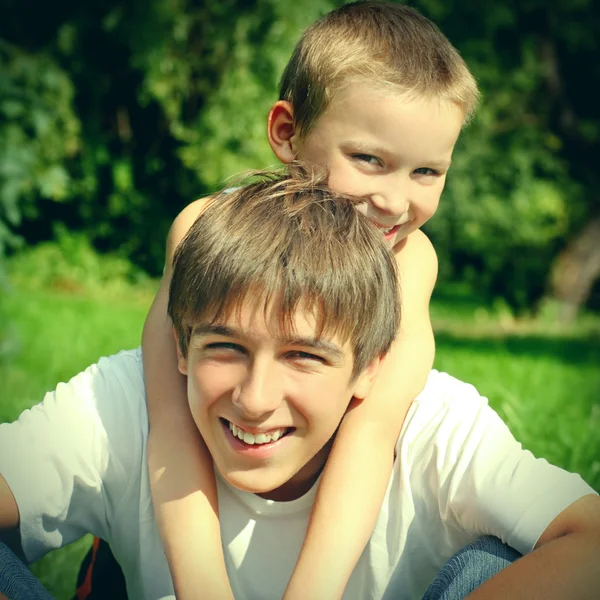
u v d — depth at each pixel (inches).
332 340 75.2
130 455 86.7
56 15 628.7
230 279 73.3
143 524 86.4
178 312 78.8
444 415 86.0
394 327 84.2
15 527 82.1
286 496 86.1
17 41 619.5
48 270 646.5
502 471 79.0
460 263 762.8
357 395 84.0
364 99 99.0
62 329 420.8
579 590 68.3
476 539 81.3
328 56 102.7
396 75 99.0
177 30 589.9
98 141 641.6
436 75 101.0
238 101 589.0
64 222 668.7
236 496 85.3
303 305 73.5
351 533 79.8
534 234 690.8
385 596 85.8
